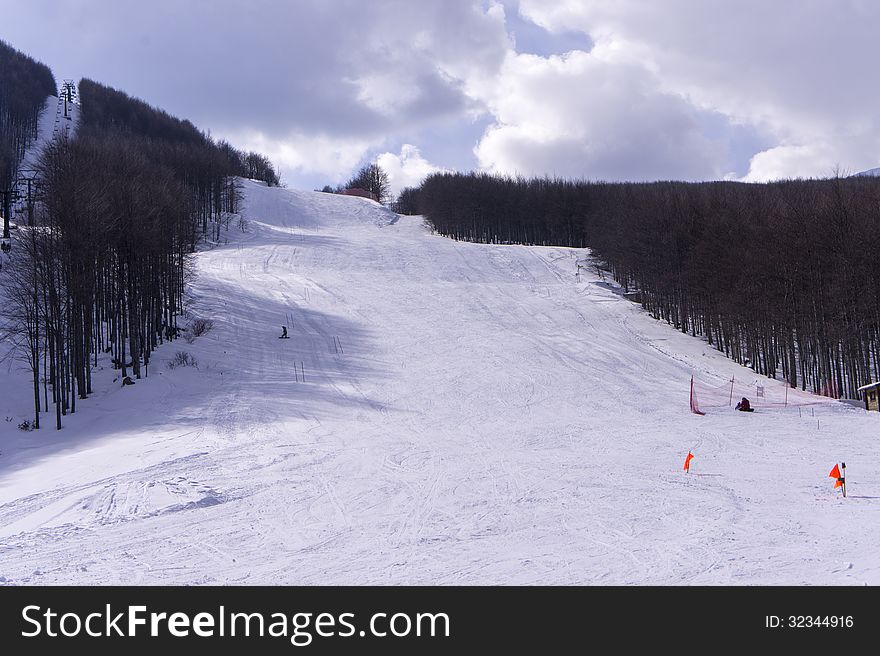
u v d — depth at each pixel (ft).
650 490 71.61
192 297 225.15
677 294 221.87
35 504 69.00
